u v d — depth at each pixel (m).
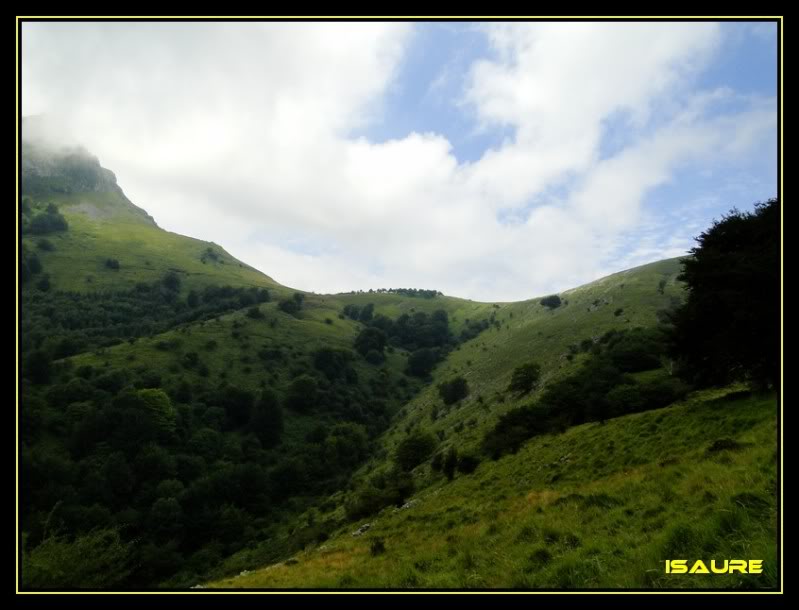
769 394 27.77
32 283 194.00
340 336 196.38
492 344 182.75
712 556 7.99
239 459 99.06
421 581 12.22
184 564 69.38
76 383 98.00
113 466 77.62
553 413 60.34
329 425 126.06
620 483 17.59
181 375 122.81
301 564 22.69
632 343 72.69
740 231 35.81
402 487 58.91
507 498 27.59
